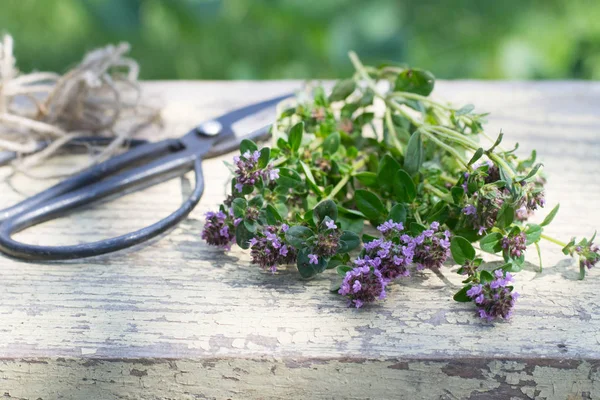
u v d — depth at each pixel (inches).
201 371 17.7
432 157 20.1
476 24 37.8
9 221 19.5
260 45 36.4
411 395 17.8
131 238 19.2
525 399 17.8
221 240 19.0
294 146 19.4
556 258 19.2
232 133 21.5
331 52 31.1
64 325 18.1
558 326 18.0
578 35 36.7
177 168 20.8
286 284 18.7
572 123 22.8
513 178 18.4
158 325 18.1
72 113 22.0
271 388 17.8
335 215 18.5
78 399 17.9
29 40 37.3
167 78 35.7
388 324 18.0
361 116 21.2
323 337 17.8
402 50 31.1
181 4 30.3
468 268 18.2
